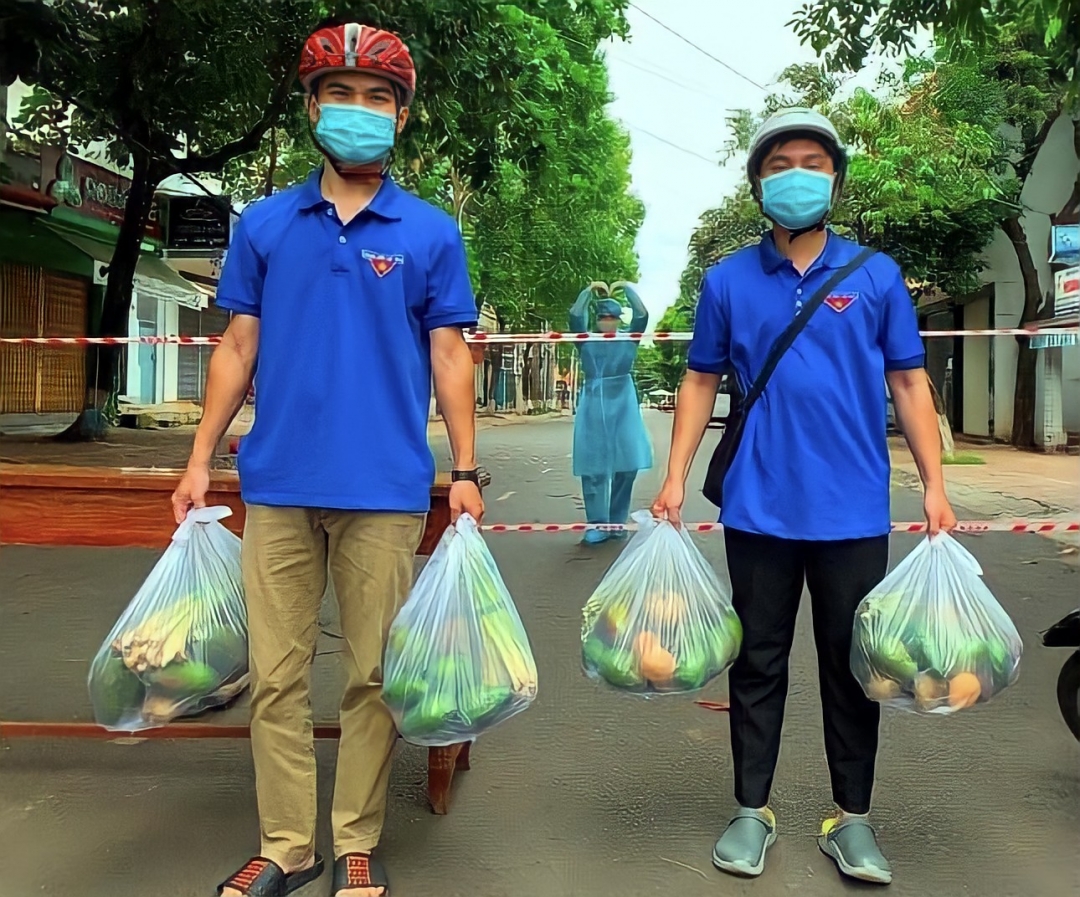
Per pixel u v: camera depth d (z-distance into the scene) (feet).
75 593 19.29
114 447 43.55
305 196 8.18
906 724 12.55
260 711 8.27
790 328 8.46
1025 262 54.70
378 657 8.18
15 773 10.86
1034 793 10.55
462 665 7.83
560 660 15.31
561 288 104.83
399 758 11.48
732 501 8.71
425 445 8.31
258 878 8.18
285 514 8.09
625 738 12.12
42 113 47.34
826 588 8.63
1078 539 25.80
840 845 8.86
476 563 8.13
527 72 35.78
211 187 73.41
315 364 7.98
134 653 8.38
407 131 32.65
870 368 8.49
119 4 34.88
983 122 49.80
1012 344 60.59
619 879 8.75
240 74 37.24
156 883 8.62
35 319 54.60
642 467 24.56
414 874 8.80
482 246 93.50
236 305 8.40
